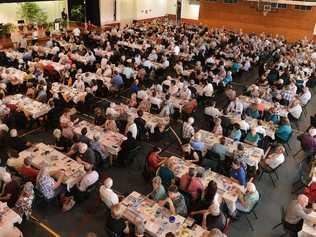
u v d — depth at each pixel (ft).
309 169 34.71
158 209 24.40
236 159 28.84
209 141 34.12
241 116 40.16
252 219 28.99
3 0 71.87
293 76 55.01
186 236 22.18
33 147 31.17
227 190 26.76
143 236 22.02
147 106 42.32
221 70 55.06
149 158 30.86
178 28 92.32
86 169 27.91
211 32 90.79
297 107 43.68
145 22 108.78
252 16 105.40
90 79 49.75
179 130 42.70
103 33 79.92
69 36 76.59
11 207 25.66
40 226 26.50
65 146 33.04
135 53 68.74
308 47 78.59
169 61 64.59
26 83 46.32
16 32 81.25
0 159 32.09
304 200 24.64
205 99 48.96
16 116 37.96
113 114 38.34
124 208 24.25
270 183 33.94
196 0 114.32
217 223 23.24
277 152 31.55
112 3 102.47
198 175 28.02
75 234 26.00
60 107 39.96
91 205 29.04
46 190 25.82
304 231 23.65
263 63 67.56
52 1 93.76
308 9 97.19
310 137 36.17
